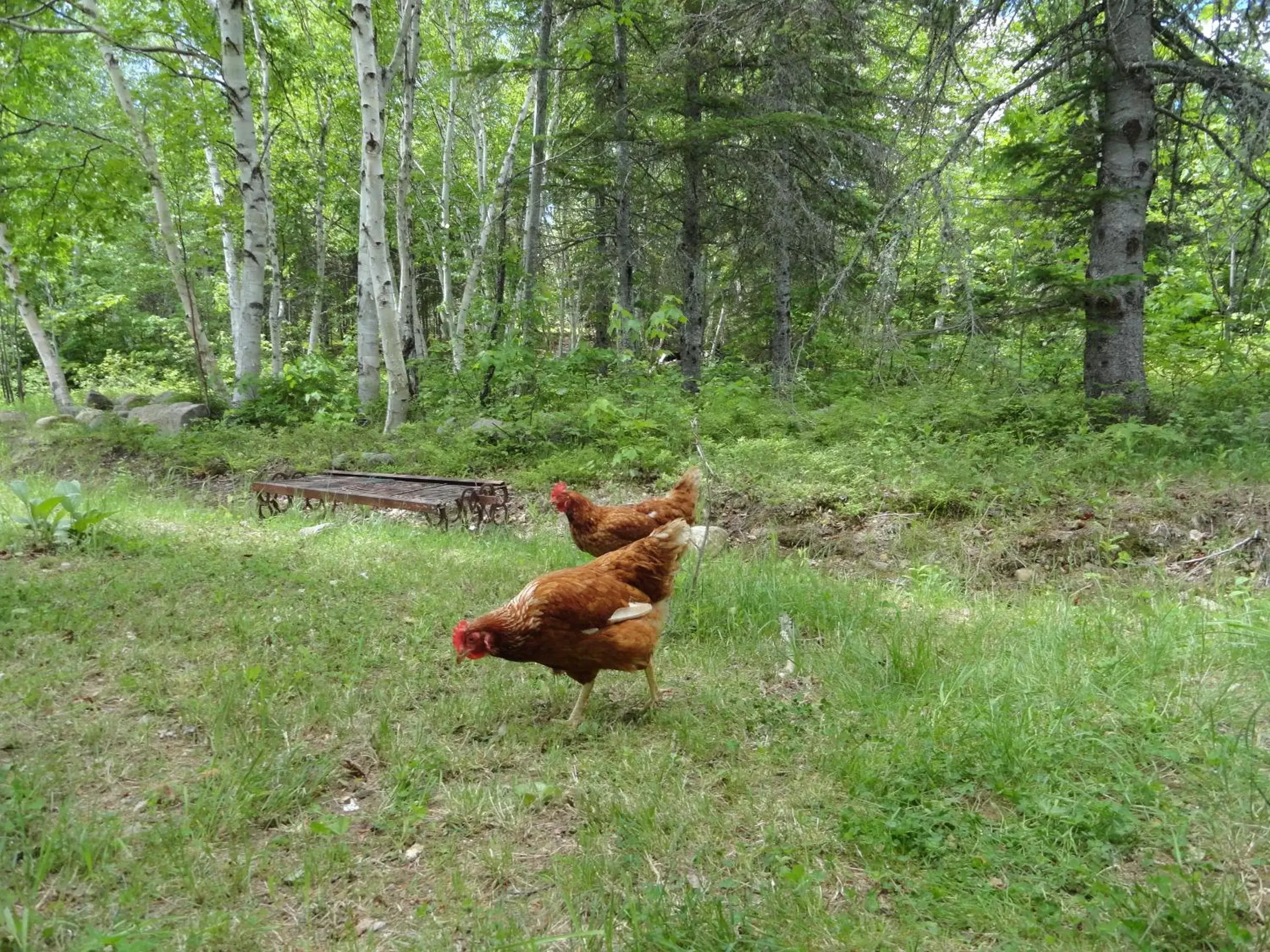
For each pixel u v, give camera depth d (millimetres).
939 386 11031
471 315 16609
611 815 3182
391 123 23734
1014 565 6883
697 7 13758
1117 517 7117
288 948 2496
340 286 33469
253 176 15562
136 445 13336
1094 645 4695
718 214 16172
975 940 2471
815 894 2637
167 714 4062
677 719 4074
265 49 18750
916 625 5254
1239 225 8547
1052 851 2836
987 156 10242
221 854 2963
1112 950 2355
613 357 14578
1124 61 8688
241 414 15383
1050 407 9453
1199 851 2799
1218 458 8039
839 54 13766
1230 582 5934
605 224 19031
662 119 15453
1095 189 9328
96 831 2982
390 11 20328
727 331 24969
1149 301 12969
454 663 4801
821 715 4059
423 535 8375
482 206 21156
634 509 6445
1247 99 7820
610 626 3852
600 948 2426
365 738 3885
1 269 17188
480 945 2473
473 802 3299
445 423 12961
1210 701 3842
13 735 3764
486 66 14852
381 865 2945
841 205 14969
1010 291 9977
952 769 3385
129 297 29656
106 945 2375
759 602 5695
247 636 5051
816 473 9000
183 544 7512
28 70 15125
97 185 14828
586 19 15297
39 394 25859
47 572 6434
